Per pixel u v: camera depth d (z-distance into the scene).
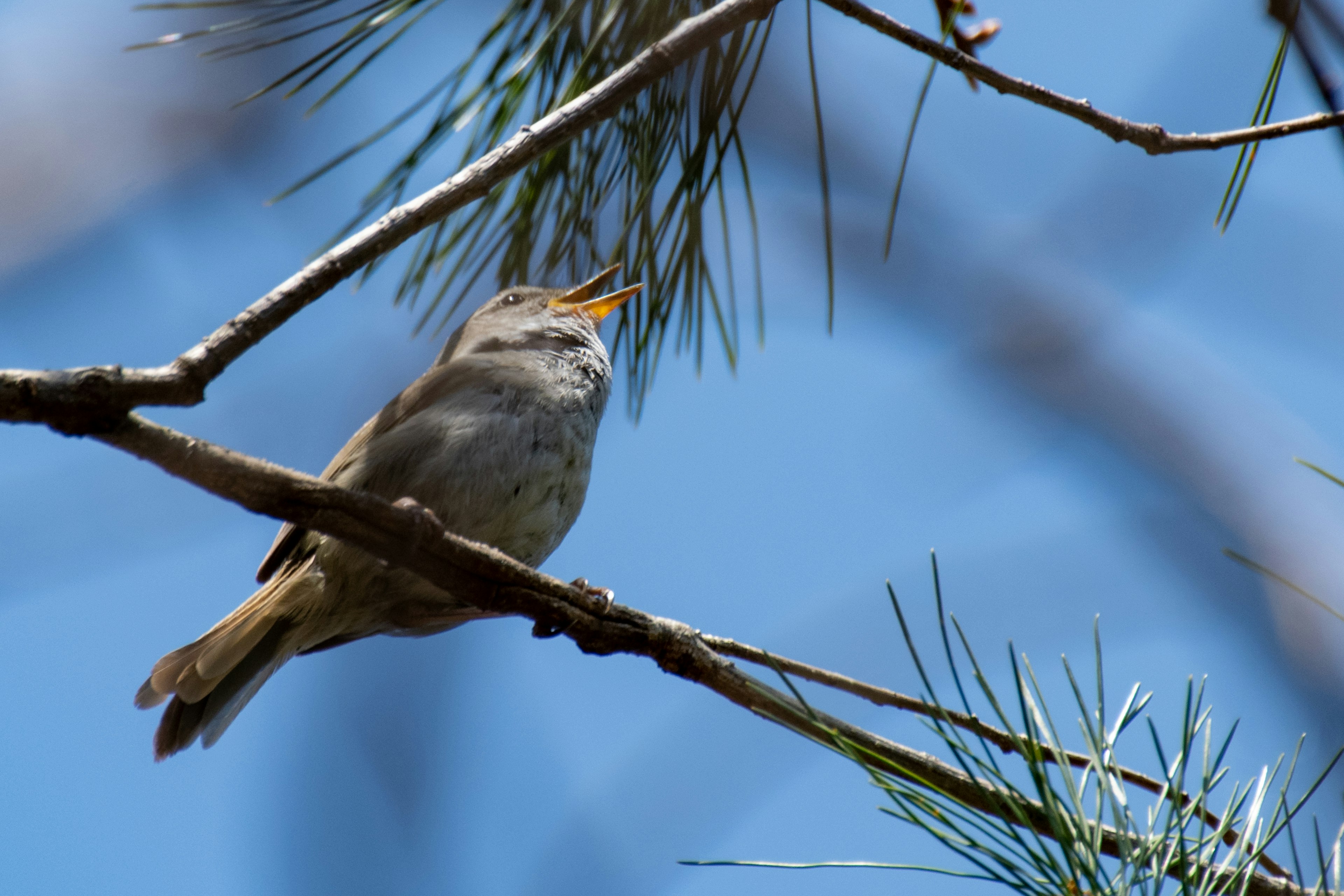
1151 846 4.32
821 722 5.27
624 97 4.95
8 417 4.20
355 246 4.65
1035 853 4.29
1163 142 5.43
